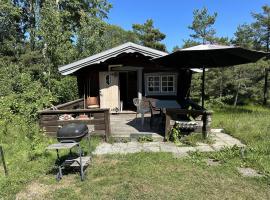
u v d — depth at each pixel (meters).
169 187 4.21
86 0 24.12
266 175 4.59
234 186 4.23
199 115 7.82
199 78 20.23
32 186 4.48
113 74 11.76
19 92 12.77
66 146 4.63
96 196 4.00
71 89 15.52
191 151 6.08
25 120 8.99
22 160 5.56
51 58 15.01
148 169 4.95
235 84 20.42
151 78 11.72
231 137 7.62
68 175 4.91
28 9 24.09
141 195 3.97
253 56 6.18
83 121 7.31
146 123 9.28
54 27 14.63
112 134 7.58
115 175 4.75
